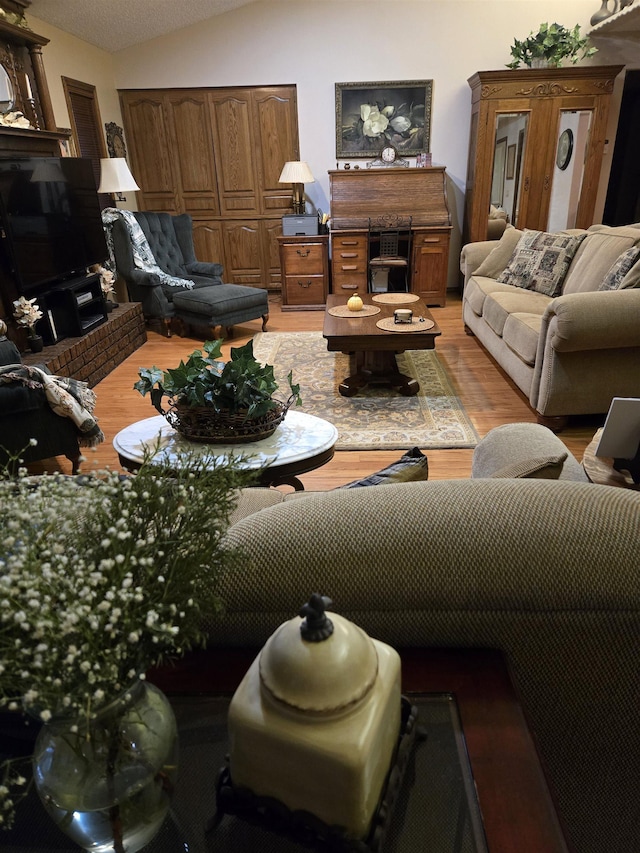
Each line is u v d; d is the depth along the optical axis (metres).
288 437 1.95
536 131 5.27
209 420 1.86
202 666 0.70
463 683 0.66
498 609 0.67
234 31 5.57
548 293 3.90
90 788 0.52
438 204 5.46
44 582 0.47
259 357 4.36
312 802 0.53
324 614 0.53
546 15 5.42
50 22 4.43
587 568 0.65
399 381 3.58
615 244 3.38
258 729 0.52
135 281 4.91
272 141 5.94
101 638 0.47
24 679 0.45
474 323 4.41
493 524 0.68
